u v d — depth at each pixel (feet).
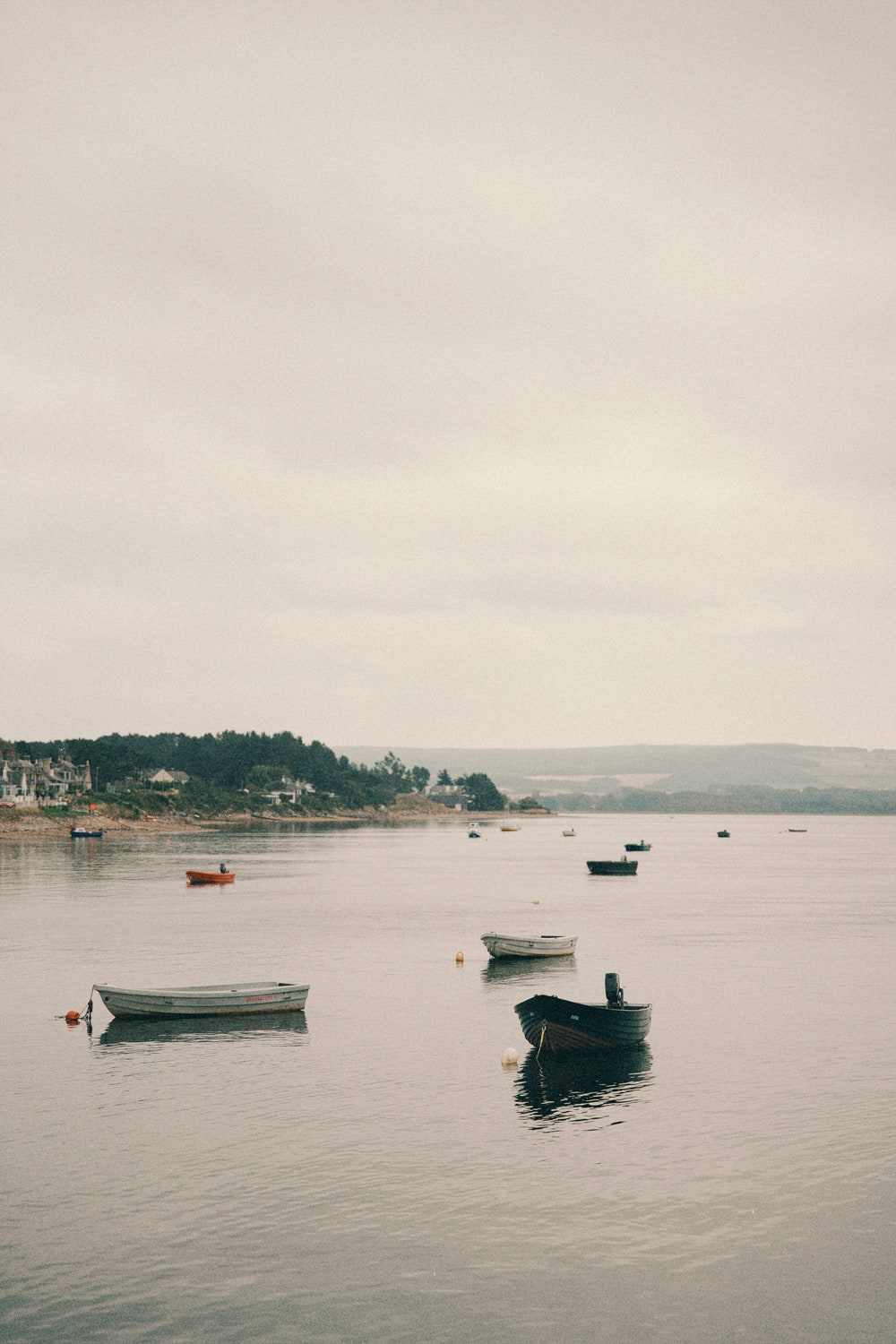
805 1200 112.68
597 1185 116.26
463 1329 89.40
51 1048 171.12
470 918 336.29
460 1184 116.57
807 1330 89.66
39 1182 116.67
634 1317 91.35
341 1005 202.90
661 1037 178.60
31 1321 90.02
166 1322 90.17
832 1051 168.86
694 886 474.90
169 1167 120.67
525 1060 164.76
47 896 391.45
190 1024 187.42
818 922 330.95
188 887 435.12
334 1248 102.17
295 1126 134.31
